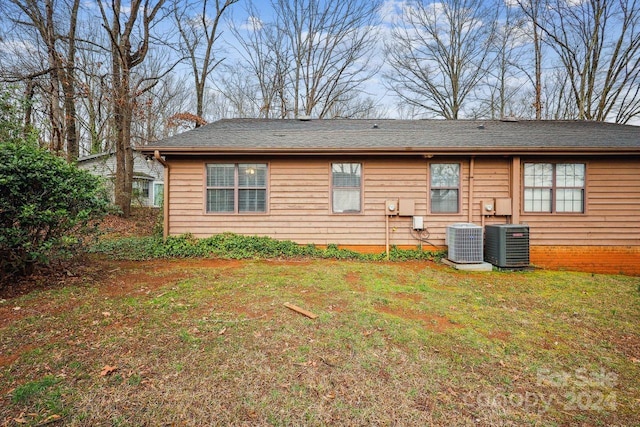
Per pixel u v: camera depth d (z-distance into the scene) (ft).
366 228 25.20
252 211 25.23
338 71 62.23
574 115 54.44
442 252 24.57
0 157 13.28
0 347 8.69
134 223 37.86
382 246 25.13
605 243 24.04
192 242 24.31
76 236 16.47
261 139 25.79
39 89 37.83
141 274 17.35
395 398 6.90
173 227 24.94
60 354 8.35
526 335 10.39
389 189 25.11
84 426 5.88
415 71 63.46
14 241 13.46
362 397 6.90
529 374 8.07
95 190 16.31
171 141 24.91
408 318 11.57
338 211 25.32
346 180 25.27
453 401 6.88
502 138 25.50
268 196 25.13
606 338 10.29
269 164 25.09
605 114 49.62
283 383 7.30
